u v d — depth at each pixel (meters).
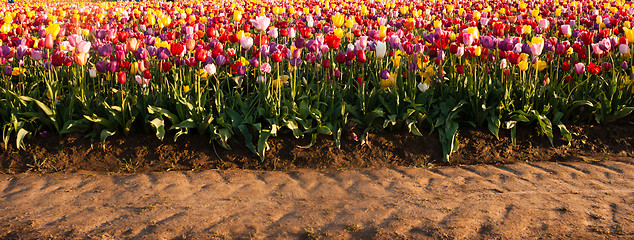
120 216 3.54
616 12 9.25
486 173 4.61
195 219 3.48
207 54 5.24
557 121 5.41
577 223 3.36
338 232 3.28
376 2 12.90
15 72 5.57
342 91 5.62
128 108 5.08
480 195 3.98
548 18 9.05
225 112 5.23
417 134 5.22
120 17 9.74
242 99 5.62
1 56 4.88
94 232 3.25
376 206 3.76
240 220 3.48
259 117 5.20
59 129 5.04
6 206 3.75
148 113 5.14
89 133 5.03
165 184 4.28
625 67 5.80
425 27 7.29
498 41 5.24
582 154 5.20
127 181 4.35
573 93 5.83
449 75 5.75
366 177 4.52
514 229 3.27
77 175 4.52
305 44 5.66
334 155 4.98
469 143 5.23
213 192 4.09
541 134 5.35
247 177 4.51
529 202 3.79
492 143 5.25
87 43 4.86
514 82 5.58
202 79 5.57
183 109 5.13
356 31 6.40
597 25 8.37
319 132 5.14
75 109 5.22
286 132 5.16
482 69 5.62
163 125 4.96
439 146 5.17
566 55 5.99
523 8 10.26
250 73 6.35
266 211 3.66
